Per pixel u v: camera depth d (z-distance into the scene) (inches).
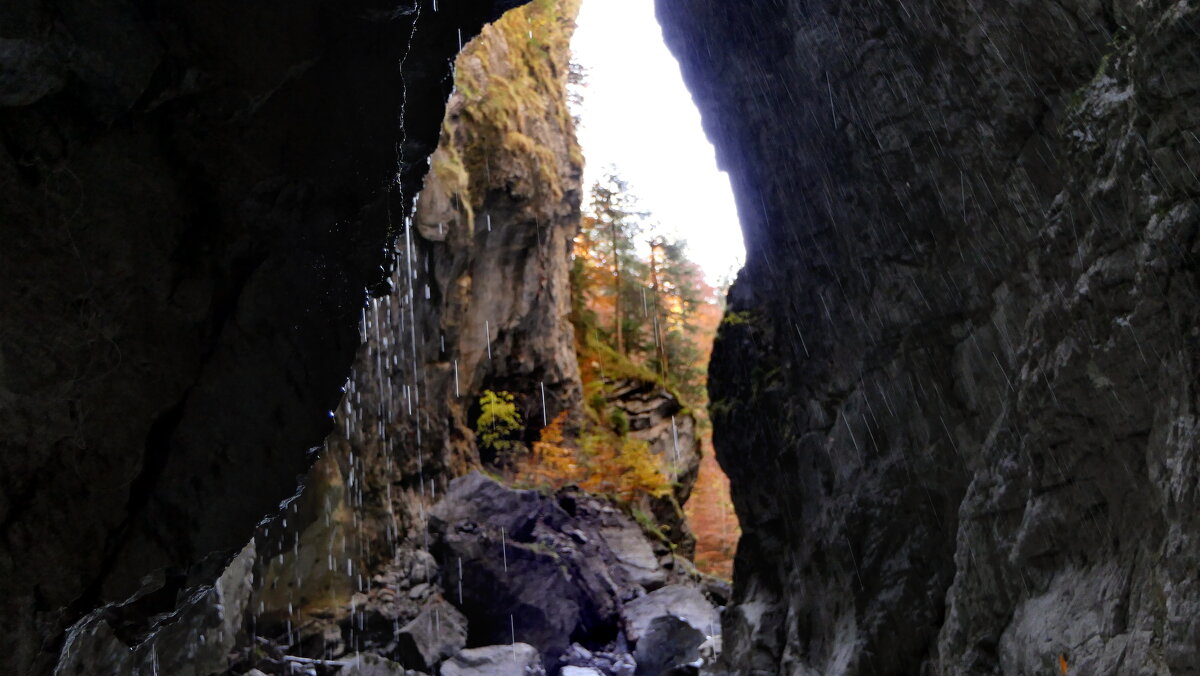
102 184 152.9
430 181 589.9
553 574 585.0
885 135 297.3
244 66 171.2
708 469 1071.6
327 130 196.5
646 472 776.9
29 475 146.4
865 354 321.7
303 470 199.0
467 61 678.5
